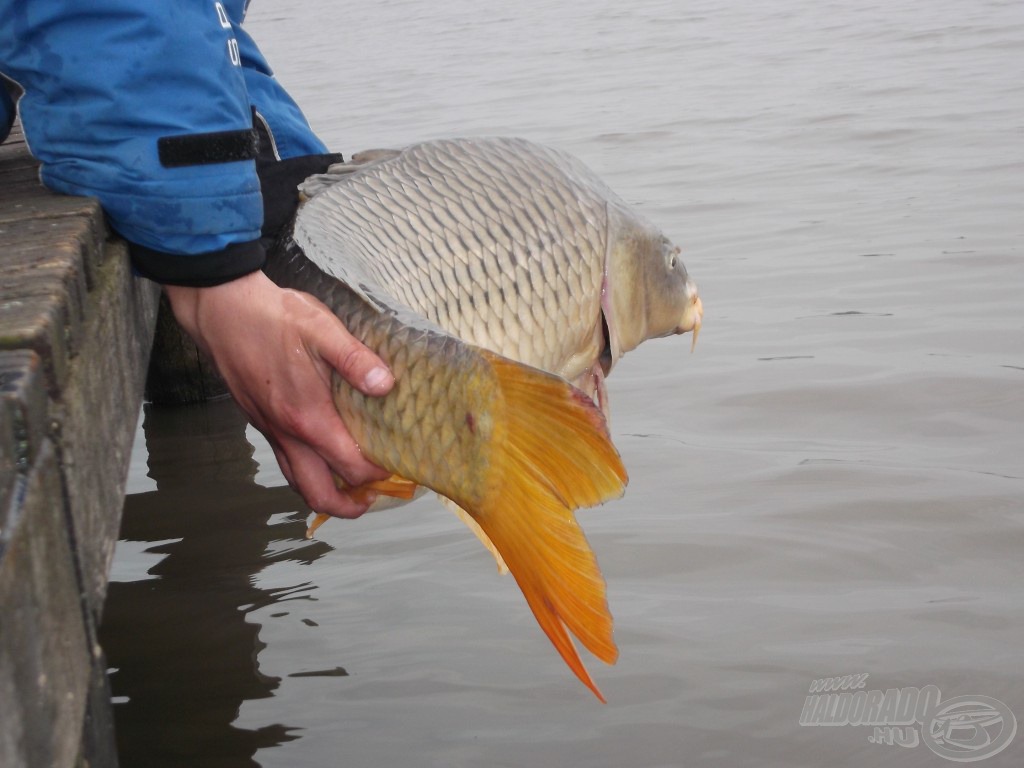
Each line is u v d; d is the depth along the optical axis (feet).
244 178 3.90
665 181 13.38
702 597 5.32
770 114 16.94
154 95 3.88
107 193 4.00
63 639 2.86
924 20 25.75
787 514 5.92
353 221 4.10
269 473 7.01
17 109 4.24
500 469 3.31
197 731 4.66
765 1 33.50
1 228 4.03
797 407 7.14
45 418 2.97
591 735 4.51
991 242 10.05
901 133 14.84
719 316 8.86
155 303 6.02
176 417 8.14
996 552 5.55
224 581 5.72
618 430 7.00
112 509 3.69
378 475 3.80
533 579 3.27
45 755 2.63
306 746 4.55
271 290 3.81
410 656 5.04
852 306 8.82
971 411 6.94
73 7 3.88
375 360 3.55
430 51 29.94
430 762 4.41
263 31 41.06
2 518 2.58
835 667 4.81
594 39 29.07
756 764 4.33
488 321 4.28
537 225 4.36
